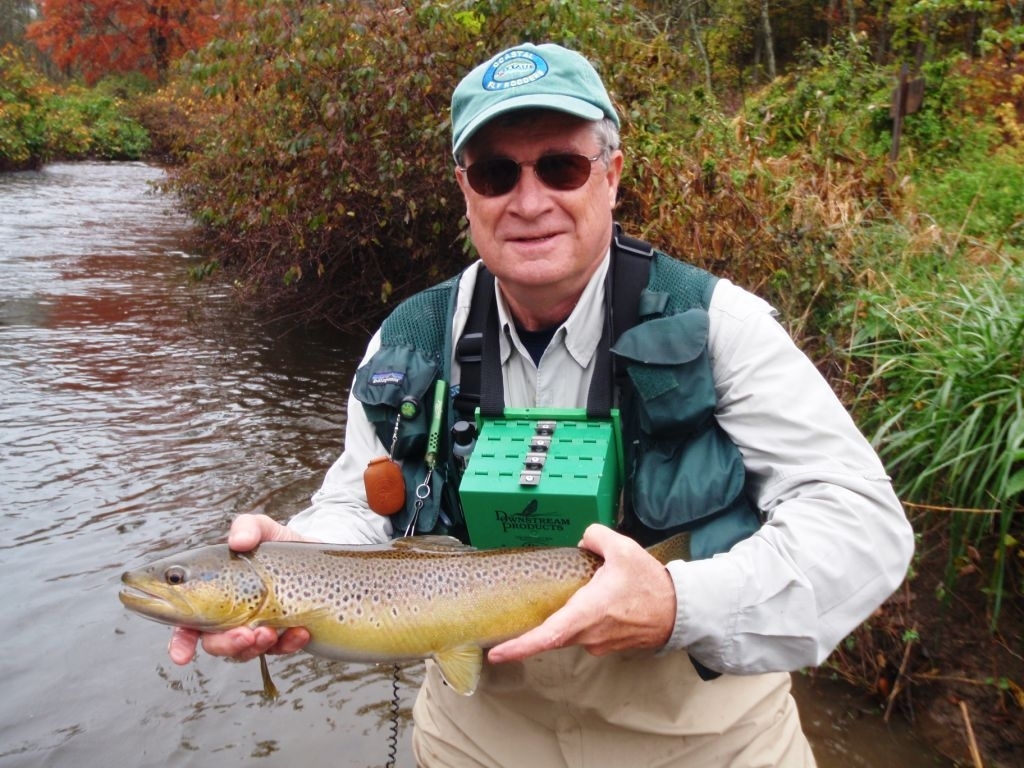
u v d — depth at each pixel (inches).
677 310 84.4
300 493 231.9
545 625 67.8
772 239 208.8
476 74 86.9
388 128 316.5
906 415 153.5
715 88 637.9
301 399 307.4
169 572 80.8
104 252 575.8
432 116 302.4
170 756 139.9
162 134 1289.4
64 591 183.5
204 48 330.3
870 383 167.0
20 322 400.5
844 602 73.7
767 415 79.6
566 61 85.4
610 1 313.6
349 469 98.5
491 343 90.5
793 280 201.9
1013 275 172.7
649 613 70.8
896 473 151.9
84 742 142.3
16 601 179.6
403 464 92.5
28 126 1141.7
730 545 79.5
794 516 75.2
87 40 1936.5
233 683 158.4
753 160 232.5
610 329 86.5
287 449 261.4
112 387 315.3
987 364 139.9
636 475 84.1
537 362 90.1
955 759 133.9
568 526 82.4
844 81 403.9
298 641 83.4
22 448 257.8
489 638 81.7
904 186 262.7
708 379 81.2
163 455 255.4
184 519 215.9
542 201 83.4
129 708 150.6
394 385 91.6
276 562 83.1
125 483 235.9
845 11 698.8
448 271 359.9
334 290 400.8
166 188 602.2
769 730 91.4
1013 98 381.1
